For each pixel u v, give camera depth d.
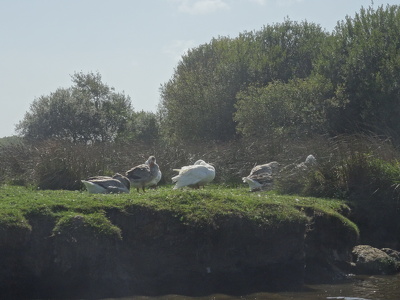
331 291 14.52
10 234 13.54
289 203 16.78
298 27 41.72
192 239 14.63
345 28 33.19
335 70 32.19
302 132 29.84
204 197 15.81
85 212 14.47
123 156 25.69
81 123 46.16
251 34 42.50
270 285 14.90
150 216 14.72
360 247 17.17
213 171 19.39
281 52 40.06
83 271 13.79
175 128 39.72
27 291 13.66
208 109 38.53
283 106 31.36
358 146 20.58
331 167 20.17
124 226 14.61
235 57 39.19
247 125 31.89
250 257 15.09
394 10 32.97
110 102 51.28
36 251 13.81
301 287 14.93
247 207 15.62
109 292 13.81
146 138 44.72
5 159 25.09
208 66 42.78
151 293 14.05
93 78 51.53
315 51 39.16
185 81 41.03
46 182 21.48
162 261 14.56
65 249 13.72
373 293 14.31
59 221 13.94
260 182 21.02
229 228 14.94
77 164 22.08
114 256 14.02
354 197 19.56
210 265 14.72
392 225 19.31
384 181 19.61
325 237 16.50
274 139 26.84
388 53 30.92
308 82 32.25
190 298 13.73
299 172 20.50
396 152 21.62
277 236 15.28
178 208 14.96
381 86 30.05
